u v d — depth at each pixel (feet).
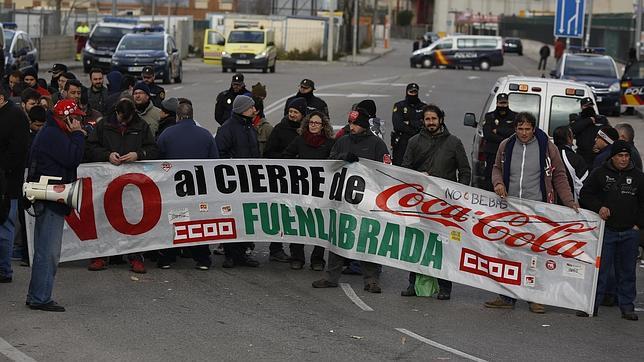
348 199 38.88
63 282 37.47
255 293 37.19
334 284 39.06
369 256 38.50
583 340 33.19
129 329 31.19
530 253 37.22
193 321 32.53
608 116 123.75
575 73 125.70
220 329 31.65
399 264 38.37
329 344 30.48
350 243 38.63
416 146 38.73
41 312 32.89
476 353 30.53
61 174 32.89
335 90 138.41
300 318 33.68
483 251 37.63
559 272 37.06
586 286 36.88
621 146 35.91
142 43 142.41
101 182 39.17
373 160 39.11
